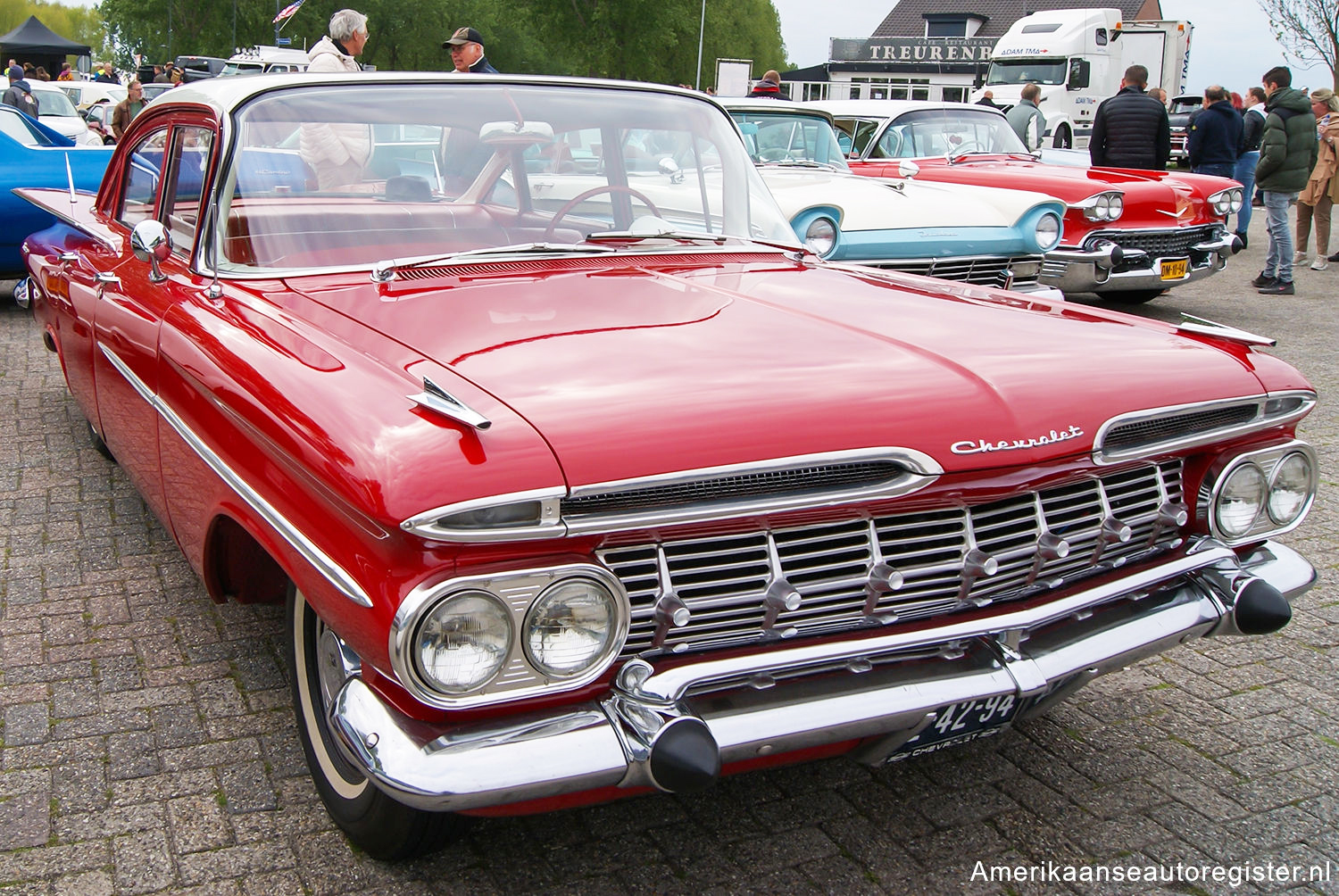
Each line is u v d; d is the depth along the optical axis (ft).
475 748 6.16
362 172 9.92
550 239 10.82
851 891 7.93
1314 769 9.55
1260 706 10.64
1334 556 14.39
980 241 22.35
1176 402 7.89
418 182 10.12
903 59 114.52
